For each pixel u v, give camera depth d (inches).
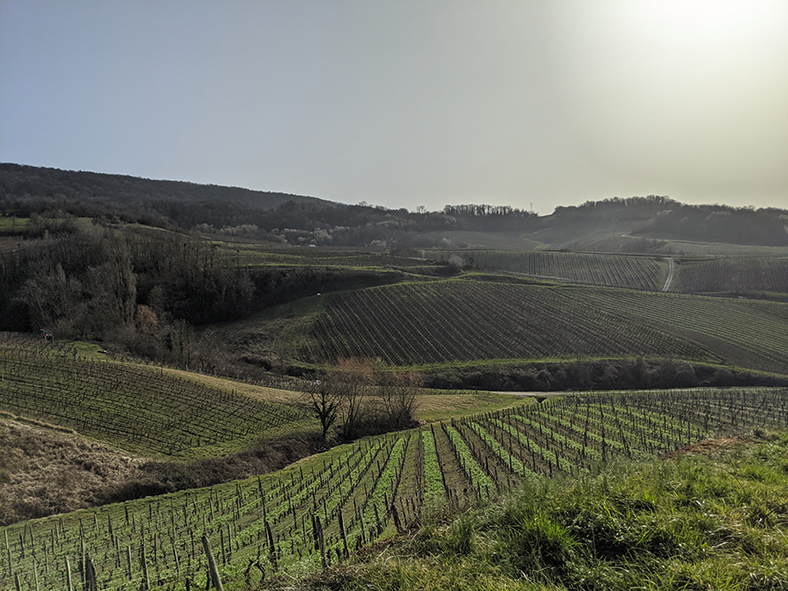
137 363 2503.7
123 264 3464.6
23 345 2554.1
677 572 241.8
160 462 1528.1
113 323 3174.2
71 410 1755.7
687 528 281.4
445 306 4259.4
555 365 3321.9
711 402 2244.1
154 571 725.9
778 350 3395.7
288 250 6166.3
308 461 1636.3
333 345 3703.3
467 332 3811.5
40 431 1546.5
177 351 3036.4
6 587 749.3
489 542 313.0
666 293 4552.2
